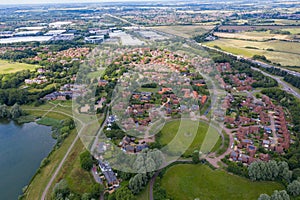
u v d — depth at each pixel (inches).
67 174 3398.1
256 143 3929.6
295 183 2947.8
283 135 4126.5
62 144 4109.3
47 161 3730.3
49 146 4286.4
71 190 3127.5
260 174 3176.7
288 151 3742.6
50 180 3353.8
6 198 3225.9
